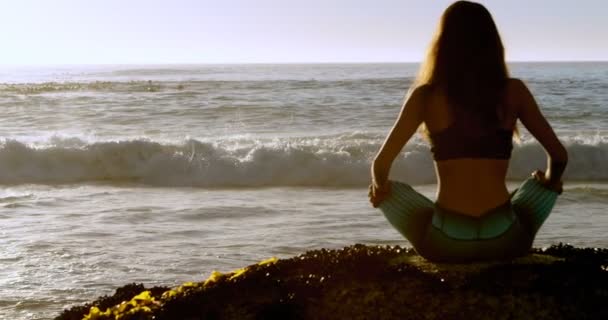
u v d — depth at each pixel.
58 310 8.20
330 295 4.17
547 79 65.06
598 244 10.97
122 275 9.49
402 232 4.37
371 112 33.06
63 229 12.10
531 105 4.28
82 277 9.40
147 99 39.50
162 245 11.05
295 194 16.17
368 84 53.94
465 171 4.23
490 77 4.25
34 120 30.75
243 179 18.08
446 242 4.23
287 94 43.66
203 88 49.78
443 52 4.29
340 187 17.36
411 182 17.97
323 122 29.92
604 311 4.02
